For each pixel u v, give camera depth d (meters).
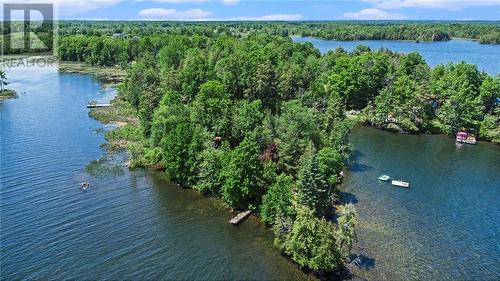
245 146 84.19
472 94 150.62
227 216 83.25
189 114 116.50
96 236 75.62
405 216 84.81
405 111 145.50
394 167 111.25
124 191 92.88
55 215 81.94
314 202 77.81
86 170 102.56
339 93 165.50
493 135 133.75
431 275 66.56
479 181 103.50
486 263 70.31
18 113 151.88
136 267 67.62
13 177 97.31
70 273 65.94
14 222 78.94
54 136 127.25
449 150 126.62
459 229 80.69
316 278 65.12
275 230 72.44
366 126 151.38
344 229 67.50
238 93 146.88
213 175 90.44
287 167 93.81
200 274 66.19
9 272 65.69
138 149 110.75
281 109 129.00
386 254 71.56
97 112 154.00
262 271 66.81
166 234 76.75
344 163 110.56
